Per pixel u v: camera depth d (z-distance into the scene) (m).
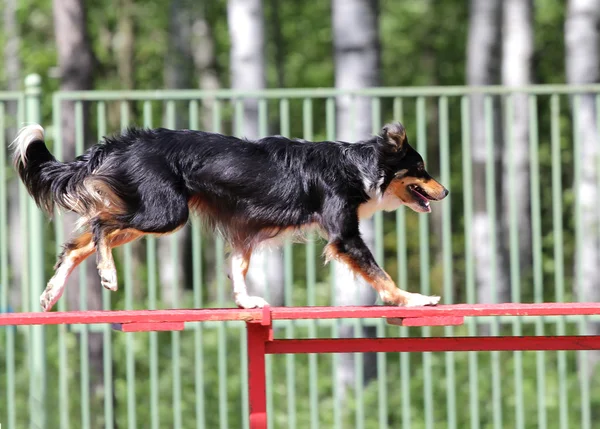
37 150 8.55
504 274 16.64
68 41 17.50
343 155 8.66
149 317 7.54
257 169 8.44
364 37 13.49
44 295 8.34
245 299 8.80
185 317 7.55
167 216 8.21
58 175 8.52
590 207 14.80
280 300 14.86
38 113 10.55
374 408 12.80
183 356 14.18
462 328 14.50
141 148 8.34
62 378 10.90
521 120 16.83
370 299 11.98
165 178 8.25
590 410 12.97
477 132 16.38
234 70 15.65
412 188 9.02
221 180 8.41
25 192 10.51
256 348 7.81
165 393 14.05
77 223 8.47
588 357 14.45
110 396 10.91
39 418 10.66
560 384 11.17
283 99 10.73
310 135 10.78
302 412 12.70
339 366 13.27
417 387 13.44
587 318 11.23
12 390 10.74
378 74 13.60
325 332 13.38
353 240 8.49
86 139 15.88
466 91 10.77
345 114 13.48
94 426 13.56
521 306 7.84
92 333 15.02
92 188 8.33
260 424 7.80
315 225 8.60
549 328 14.50
